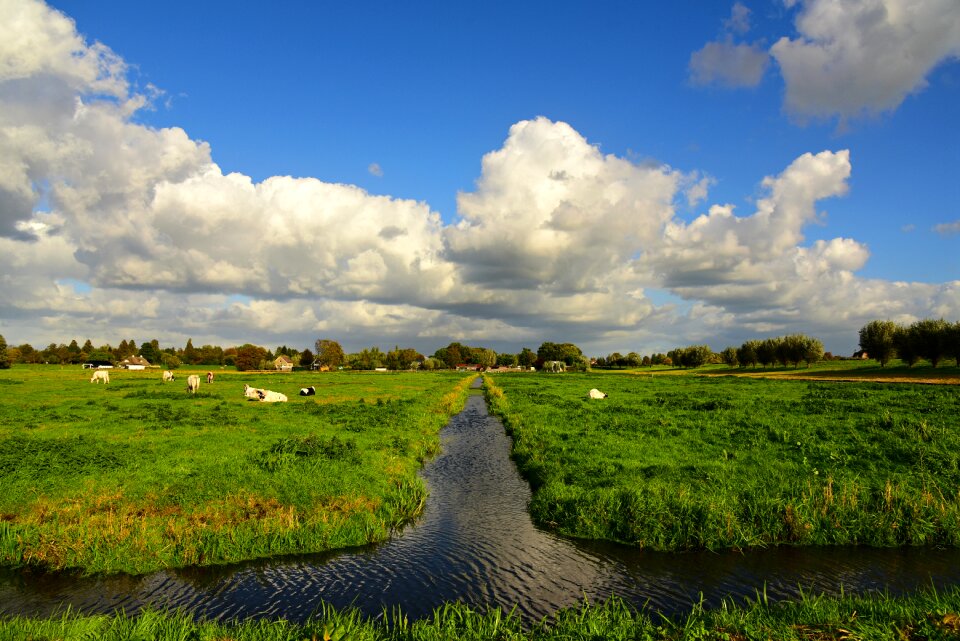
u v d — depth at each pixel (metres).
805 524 14.87
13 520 14.60
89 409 37.03
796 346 114.38
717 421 30.39
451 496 19.69
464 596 11.51
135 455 20.89
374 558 13.68
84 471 18.47
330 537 14.41
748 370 121.94
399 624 9.57
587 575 12.70
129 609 10.81
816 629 8.02
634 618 10.38
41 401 43.00
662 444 24.45
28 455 19.97
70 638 8.08
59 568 12.56
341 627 8.41
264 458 20.23
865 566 13.22
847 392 46.72
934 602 9.16
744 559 13.70
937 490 16.70
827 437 24.19
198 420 31.44
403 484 19.30
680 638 8.12
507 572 12.85
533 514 17.33
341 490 17.55
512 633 8.68
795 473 18.84
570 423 32.41
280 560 13.48
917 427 24.61
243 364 152.25
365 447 24.25
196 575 12.52
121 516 14.66
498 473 23.27
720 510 15.23
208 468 19.20
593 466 20.45
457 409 49.59
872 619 8.28
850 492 16.30
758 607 9.41
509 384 82.75
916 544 14.59
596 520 15.69
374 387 70.19
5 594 11.43
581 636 8.45
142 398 46.16
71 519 14.61
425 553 14.05
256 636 8.33
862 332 95.19
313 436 22.75
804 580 12.41
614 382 82.25
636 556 13.92
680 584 12.21
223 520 14.84
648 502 15.84
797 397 43.84
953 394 41.59
